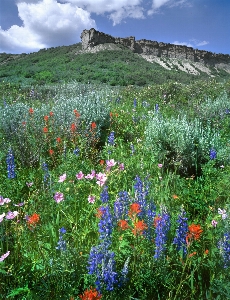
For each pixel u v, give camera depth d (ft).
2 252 8.30
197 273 8.49
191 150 16.94
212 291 7.74
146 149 18.12
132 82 199.21
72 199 11.44
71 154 15.67
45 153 17.78
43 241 9.24
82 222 10.56
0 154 16.06
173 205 11.78
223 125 24.18
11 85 49.57
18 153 16.42
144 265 8.16
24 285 7.52
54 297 7.45
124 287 7.57
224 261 7.93
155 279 7.95
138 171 14.98
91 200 10.62
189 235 7.77
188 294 8.02
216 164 16.65
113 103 33.68
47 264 7.91
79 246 8.90
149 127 19.35
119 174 13.50
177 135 17.34
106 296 7.33
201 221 10.53
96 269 7.33
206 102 32.01
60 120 21.43
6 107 22.67
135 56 386.52
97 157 17.69
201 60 458.09
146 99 38.86
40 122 21.38
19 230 9.16
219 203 11.88
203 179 14.05
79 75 221.25
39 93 38.99
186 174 16.79
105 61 328.08
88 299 6.03
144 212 9.33
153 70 290.76
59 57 360.07
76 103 23.32
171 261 8.64
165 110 31.71
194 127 19.65
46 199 11.83
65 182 12.78
